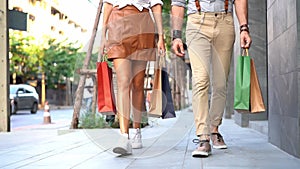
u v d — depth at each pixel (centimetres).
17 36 3822
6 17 1064
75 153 559
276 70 595
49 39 4350
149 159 491
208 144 509
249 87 511
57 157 525
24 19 1117
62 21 4728
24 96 2709
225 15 530
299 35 482
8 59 1073
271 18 627
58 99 4928
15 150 608
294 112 496
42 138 809
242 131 897
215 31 525
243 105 513
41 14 4553
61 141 727
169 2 1046
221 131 900
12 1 3784
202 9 525
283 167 427
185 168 423
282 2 551
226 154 520
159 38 533
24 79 4316
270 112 641
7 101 1050
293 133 500
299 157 479
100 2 1005
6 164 474
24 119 2138
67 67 4419
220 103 559
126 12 519
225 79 546
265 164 445
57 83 4791
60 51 4428
